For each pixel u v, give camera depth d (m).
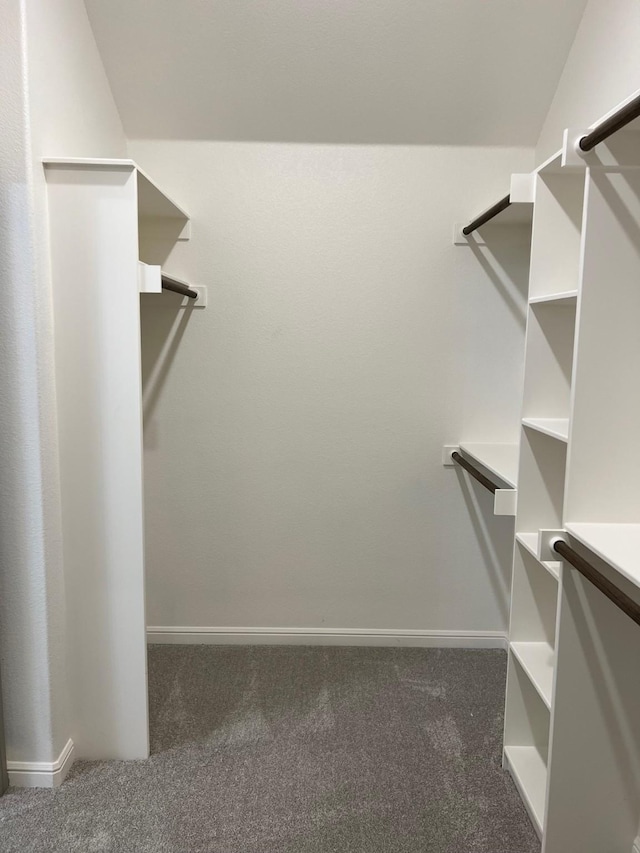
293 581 2.79
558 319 1.80
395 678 2.53
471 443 2.70
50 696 1.88
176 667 2.60
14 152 1.67
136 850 1.68
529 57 2.24
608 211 1.45
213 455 2.70
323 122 2.46
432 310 2.62
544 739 2.00
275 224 2.57
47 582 1.84
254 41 2.20
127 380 1.87
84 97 2.08
